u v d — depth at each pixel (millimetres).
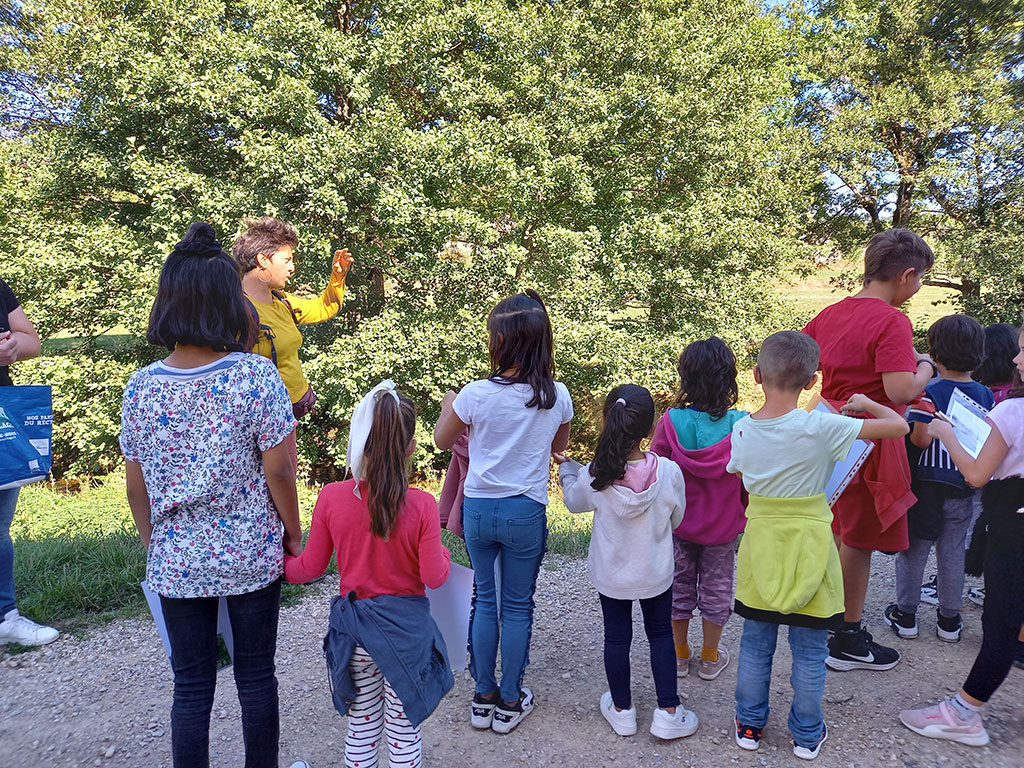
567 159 11109
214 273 2078
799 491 2602
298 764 2590
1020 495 2621
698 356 3193
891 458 3064
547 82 11805
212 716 3023
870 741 2814
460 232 11023
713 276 12969
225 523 2100
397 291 12234
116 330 11586
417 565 2281
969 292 14703
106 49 9992
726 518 3102
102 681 3316
